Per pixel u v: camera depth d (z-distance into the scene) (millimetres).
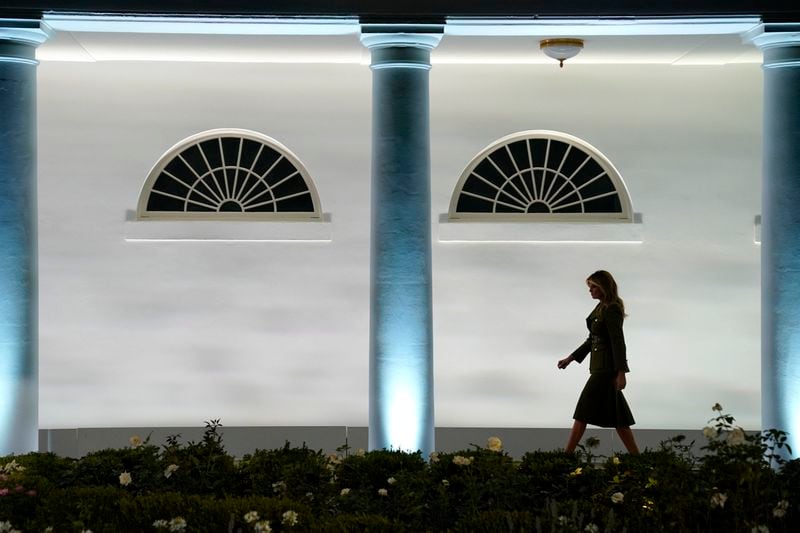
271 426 17844
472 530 9984
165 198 18031
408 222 14320
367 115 18031
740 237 18000
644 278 17953
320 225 17906
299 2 14156
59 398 17734
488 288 17953
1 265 14039
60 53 16828
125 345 17812
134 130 17875
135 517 10328
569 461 12211
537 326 17969
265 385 17891
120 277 17812
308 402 17891
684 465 10578
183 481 11906
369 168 18016
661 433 17875
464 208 18125
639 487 10781
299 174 18094
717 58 17266
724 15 14203
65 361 17766
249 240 17875
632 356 17953
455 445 17844
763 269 14562
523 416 17922
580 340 17953
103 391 17766
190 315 17875
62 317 17766
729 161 18000
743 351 17969
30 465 12445
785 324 14273
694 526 10070
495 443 11688
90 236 17797
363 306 17922
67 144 17797
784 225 14289
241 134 18031
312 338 17938
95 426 17750
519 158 18156
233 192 18062
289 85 17969
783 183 14305
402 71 14328
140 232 17797
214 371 17875
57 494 10844
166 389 17828
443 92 18000
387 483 12164
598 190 18156
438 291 17953
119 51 16609
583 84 18000
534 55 16844
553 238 17922
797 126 14242
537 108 18000
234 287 17891
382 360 14320
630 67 17984
